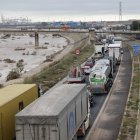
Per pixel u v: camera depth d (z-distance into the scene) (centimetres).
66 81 5625
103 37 16625
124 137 2911
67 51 12800
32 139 2088
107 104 4244
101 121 3516
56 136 2073
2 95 2481
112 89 5169
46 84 5553
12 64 10331
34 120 2077
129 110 3759
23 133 2092
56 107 2239
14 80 6412
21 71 8012
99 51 9419
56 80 5928
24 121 2084
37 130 2081
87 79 6031
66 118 2306
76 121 2653
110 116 3694
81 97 2869
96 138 2994
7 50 16712
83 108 2966
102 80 4812
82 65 7444
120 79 6006
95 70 5062
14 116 2297
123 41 16200
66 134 2306
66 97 2538
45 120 2069
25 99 2628
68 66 7738
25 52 15050
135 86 5125
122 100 4419
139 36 18100
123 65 7981
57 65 7762
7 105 2247
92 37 17538
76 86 3019
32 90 2853
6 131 2220
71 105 2466
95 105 4206
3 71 8769
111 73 5894
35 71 7675
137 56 9638
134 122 3322
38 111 2156
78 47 13800
